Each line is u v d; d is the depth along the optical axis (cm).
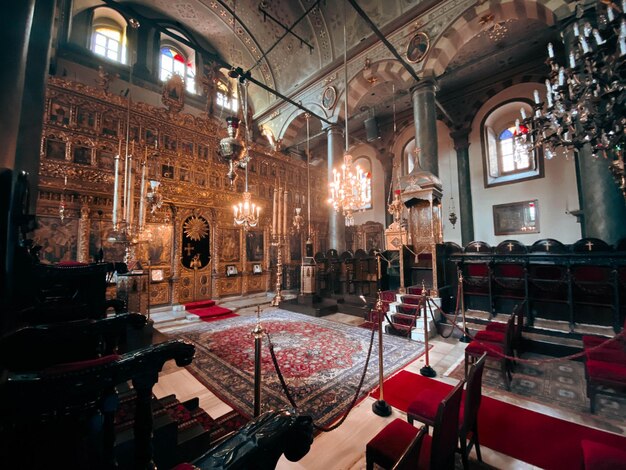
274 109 1570
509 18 841
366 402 392
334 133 1235
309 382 450
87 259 848
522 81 1212
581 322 619
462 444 254
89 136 889
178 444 248
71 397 113
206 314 940
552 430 327
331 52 1255
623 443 303
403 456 145
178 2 1283
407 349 593
